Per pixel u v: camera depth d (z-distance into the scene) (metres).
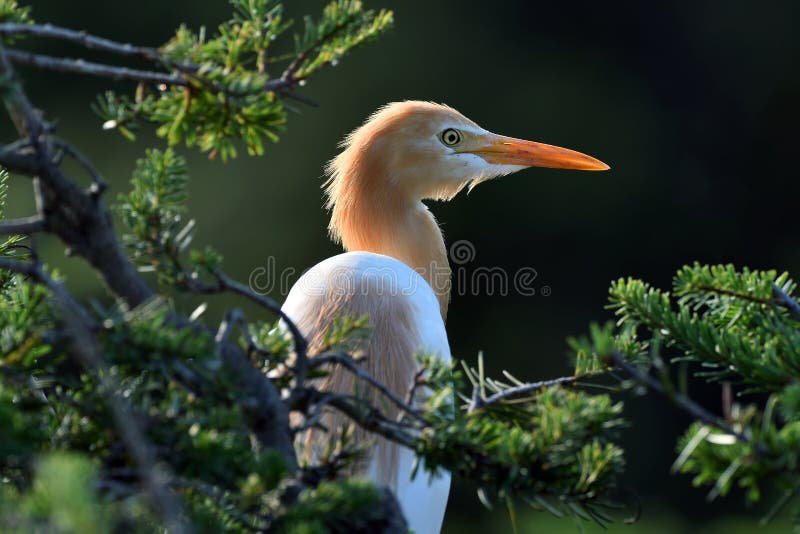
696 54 24.17
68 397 3.27
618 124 22.59
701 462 3.20
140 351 3.17
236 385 3.34
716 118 23.70
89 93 20.03
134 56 3.65
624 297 4.81
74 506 2.40
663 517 19.34
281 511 3.18
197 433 3.17
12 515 2.71
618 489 3.75
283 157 19.75
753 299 4.66
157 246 3.62
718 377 4.38
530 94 22.23
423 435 3.43
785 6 23.92
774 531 15.70
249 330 3.71
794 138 23.62
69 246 3.35
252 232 19.34
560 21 23.30
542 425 3.47
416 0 21.77
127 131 3.92
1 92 3.15
